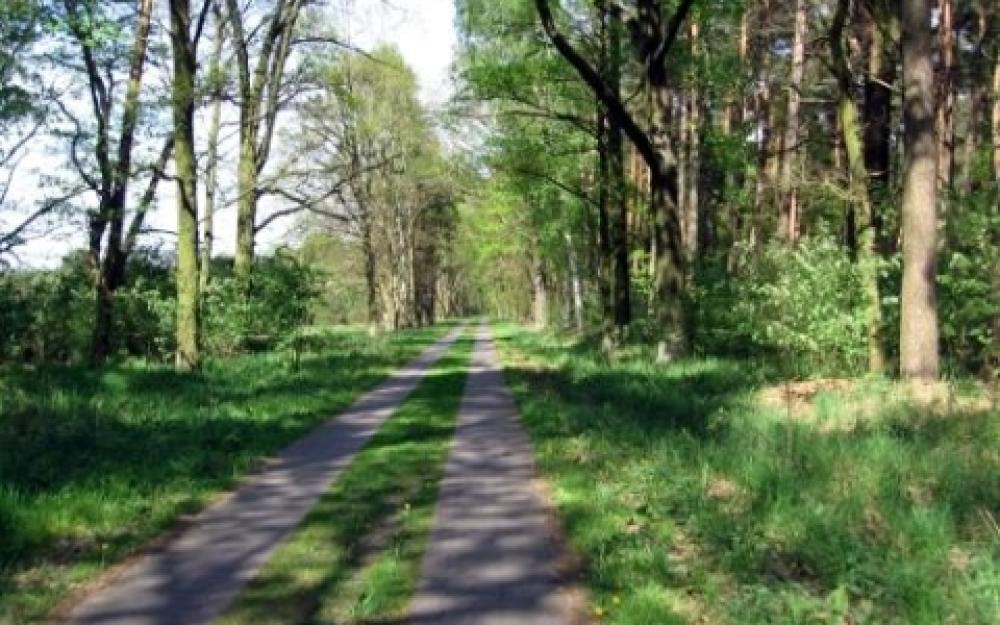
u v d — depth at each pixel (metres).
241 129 27.91
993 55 24.36
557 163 27.56
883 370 15.70
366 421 15.45
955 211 16.25
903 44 13.67
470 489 9.72
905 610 5.29
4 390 16.34
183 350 21.61
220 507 9.17
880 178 18.69
